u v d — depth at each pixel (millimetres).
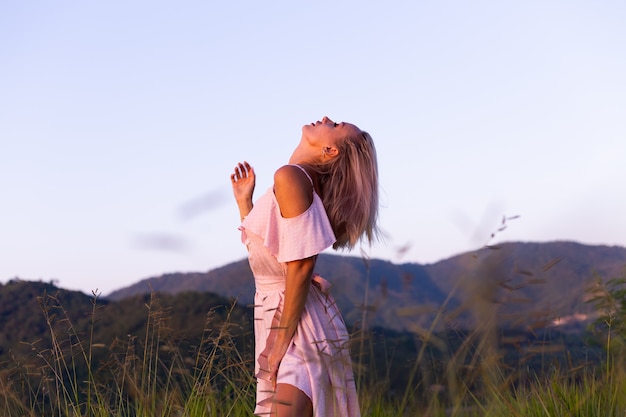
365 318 1804
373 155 2613
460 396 1830
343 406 2348
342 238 2602
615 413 2666
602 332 2721
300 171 2449
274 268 2502
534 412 2582
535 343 1838
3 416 3055
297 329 2396
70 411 3062
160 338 3195
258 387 2539
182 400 3137
